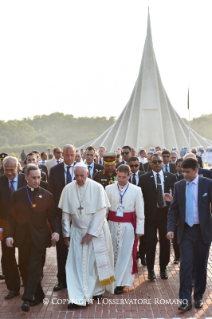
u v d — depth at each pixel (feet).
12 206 17.29
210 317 15.81
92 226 18.01
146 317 16.03
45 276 21.63
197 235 17.01
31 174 16.89
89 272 18.10
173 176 21.83
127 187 19.80
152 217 20.89
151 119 176.55
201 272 17.06
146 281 20.65
